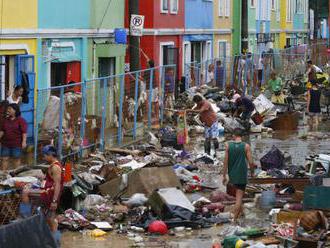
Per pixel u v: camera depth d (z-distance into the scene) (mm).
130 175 27781
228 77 64812
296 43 110375
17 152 30234
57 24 39750
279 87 60531
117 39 46469
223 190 29719
